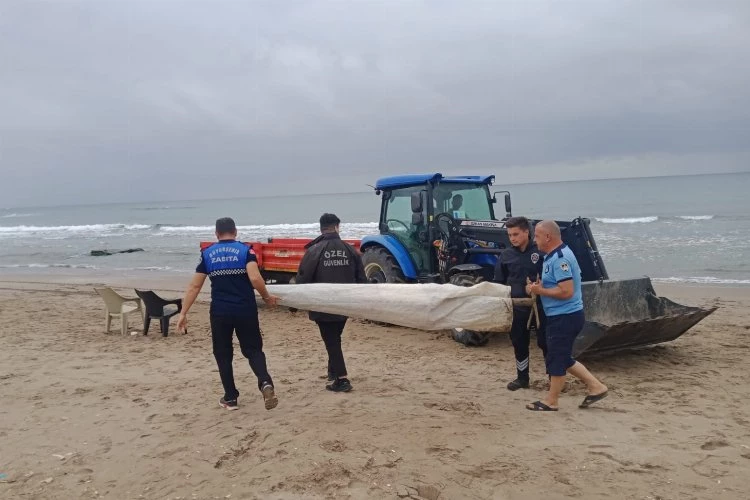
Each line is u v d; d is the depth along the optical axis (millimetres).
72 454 4477
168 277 18969
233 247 4996
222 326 5043
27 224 66062
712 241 22219
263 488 3758
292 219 56375
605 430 4641
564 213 41594
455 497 3611
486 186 9641
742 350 7426
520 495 3631
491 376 6383
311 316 5664
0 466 4305
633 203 49094
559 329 4926
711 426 4742
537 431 4613
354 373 6578
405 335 8750
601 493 3650
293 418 4969
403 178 9445
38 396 5977
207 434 4719
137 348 8211
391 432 4570
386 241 9641
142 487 3893
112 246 31922
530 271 5551
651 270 17016
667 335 6902
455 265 8656
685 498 3582
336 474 3875
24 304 12781
